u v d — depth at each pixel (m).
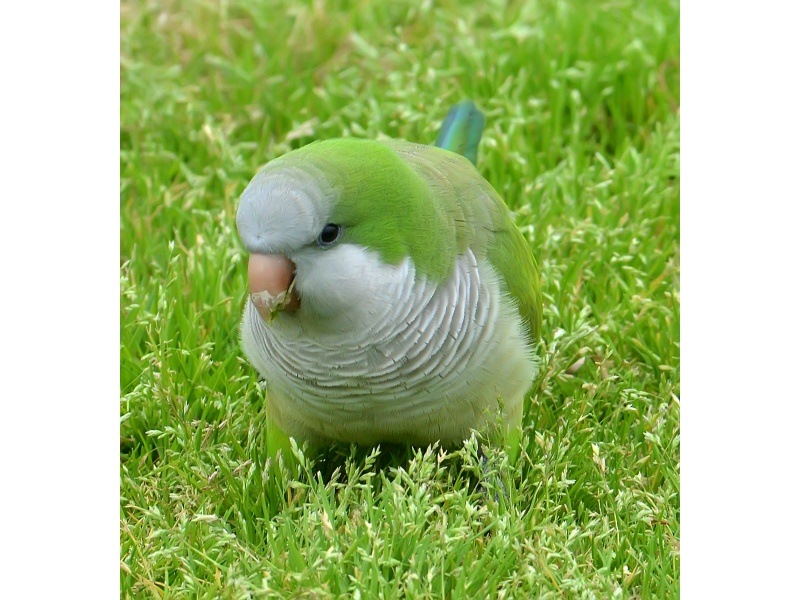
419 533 3.81
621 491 4.27
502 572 3.81
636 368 5.04
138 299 5.13
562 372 4.87
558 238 5.45
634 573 3.88
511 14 7.20
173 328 5.06
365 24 7.19
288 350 4.00
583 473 4.41
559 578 3.73
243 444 4.65
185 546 3.96
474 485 4.45
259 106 6.55
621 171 5.96
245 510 4.23
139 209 5.83
